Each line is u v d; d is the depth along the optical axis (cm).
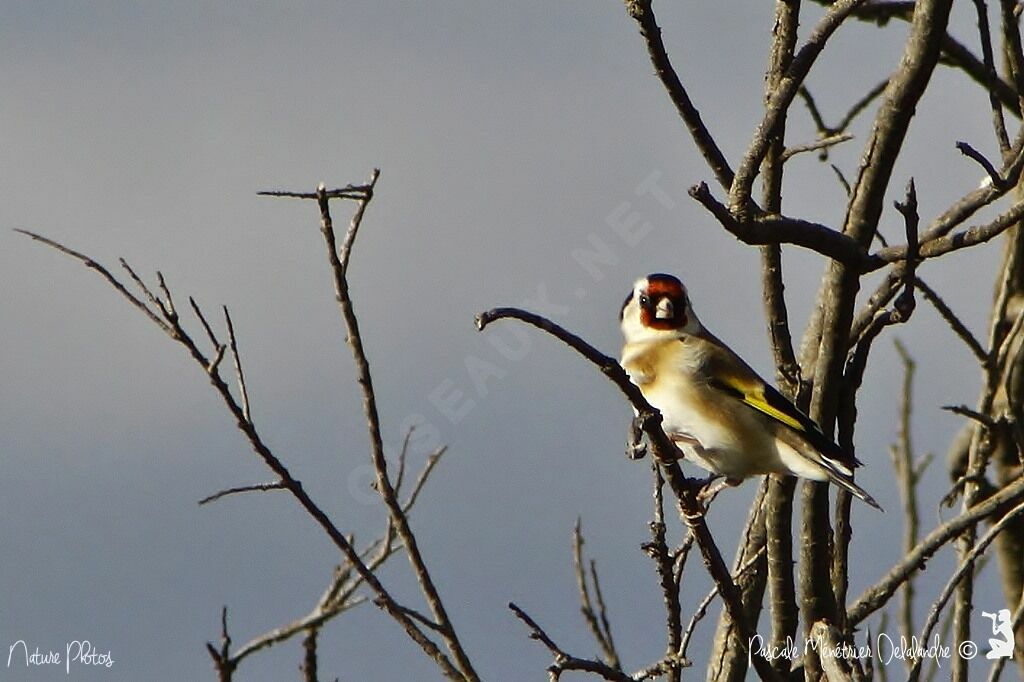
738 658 1087
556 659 852
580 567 1048
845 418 1038
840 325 989
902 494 1148
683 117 929
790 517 1024
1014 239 1202
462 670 858
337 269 843
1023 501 985
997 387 1106
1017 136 941
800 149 996
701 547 892
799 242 907
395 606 861
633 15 910
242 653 889
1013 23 1034
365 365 856
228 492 859
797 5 1018
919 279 1084
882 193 972
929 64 932
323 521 860
